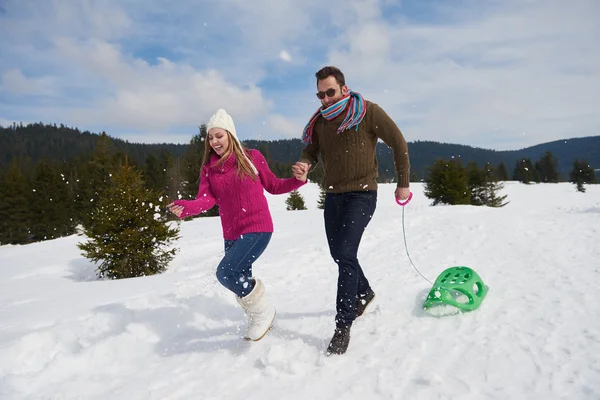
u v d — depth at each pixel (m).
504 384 2.10
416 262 5.12
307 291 4.35
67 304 4.64
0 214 34.94
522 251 4.94
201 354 2.88
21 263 11.88
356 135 2.87
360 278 3.19
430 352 2.55
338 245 2.85
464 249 5.46
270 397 2.21
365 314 3.34
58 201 36.59
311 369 2.49
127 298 4.65
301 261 5.91
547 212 8.83
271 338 3.04
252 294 2.91
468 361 2.38
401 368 2.38
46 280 9.37
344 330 2.68
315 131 3.15
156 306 3.89
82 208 35.81
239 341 3.06
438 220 8.52
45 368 2.68
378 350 2.65
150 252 9.80
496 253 5.02
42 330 3.29
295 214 17.47
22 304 5.14
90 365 2.80
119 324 3.50
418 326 2.97
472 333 2.74
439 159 27.67
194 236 13.91
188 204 2.76
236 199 2.88
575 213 7.96
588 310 2.90
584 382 2.04
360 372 2.39
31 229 35.41
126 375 2.64
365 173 2.91
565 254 4.57
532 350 2.41
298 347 2.79
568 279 3.64
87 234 9.96
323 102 2.88
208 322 3.55
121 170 10.48
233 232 2.94
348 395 2.15
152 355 2.95
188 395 2.31
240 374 2.52
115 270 9.62
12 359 2.87
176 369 2.67
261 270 5.45
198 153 29.34
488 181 31.91
